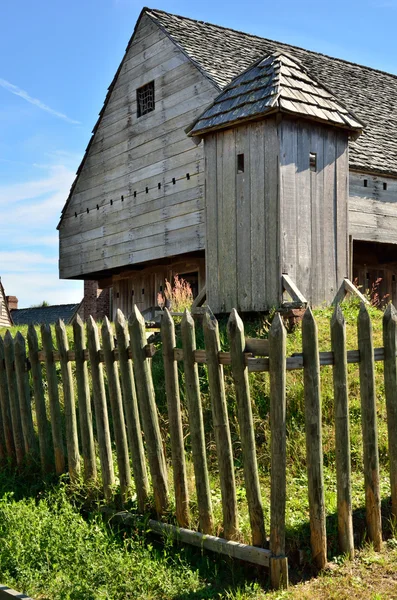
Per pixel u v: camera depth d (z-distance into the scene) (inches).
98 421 233.8
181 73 572.4
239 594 170.6
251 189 389.7
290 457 250.8
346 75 706.2
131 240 635.5
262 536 186.1
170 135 584.7
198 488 199.8
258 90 392.5
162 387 315.0
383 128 605.6
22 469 272.2
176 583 180.1
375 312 378.9
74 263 732.0
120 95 656.4
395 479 204.1
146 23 618.5
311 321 183.6
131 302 724.0
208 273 414.9
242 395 185.9
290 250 377.4
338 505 189.5
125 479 226.4
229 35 651.5
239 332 185.8
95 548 196.7
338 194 408.2
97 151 693.3
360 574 181.5
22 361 270.1
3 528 213.3
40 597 175.3
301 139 387.2
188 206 559.2
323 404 278.7
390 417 203.6
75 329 242.1
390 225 533.6
